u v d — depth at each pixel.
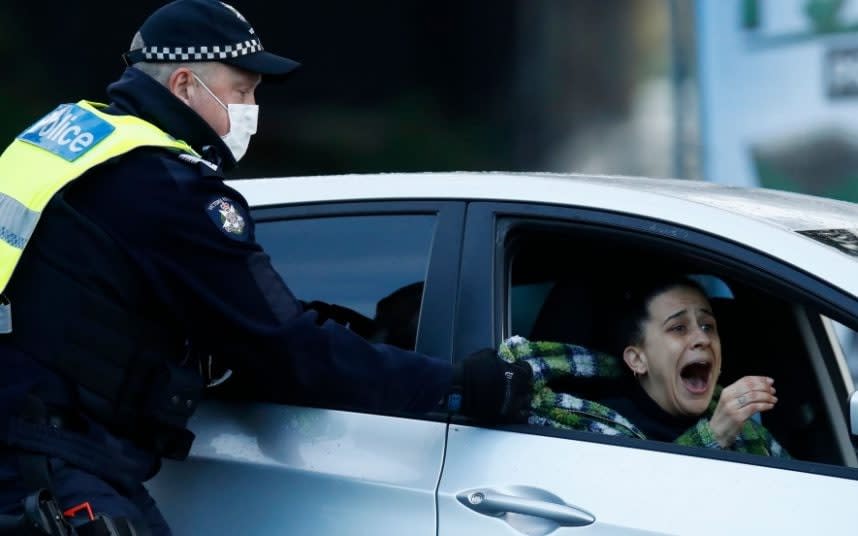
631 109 26.77
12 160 9.35
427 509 9.18
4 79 29.12
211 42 9.70
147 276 9.01
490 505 8.98
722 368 11.38
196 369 9.52
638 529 8.53
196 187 9.06
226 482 9.88
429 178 10.58
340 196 10.79
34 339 8.85
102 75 29.38
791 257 8.85
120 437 9.12
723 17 25.56
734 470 8.59
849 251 9.05
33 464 8.60
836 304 8.54
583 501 8.77
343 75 29.02
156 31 9.70
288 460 9.71
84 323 8.88
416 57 28.61
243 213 9.30
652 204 9.53
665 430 10.22
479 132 28.22
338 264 10.55
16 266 8.88
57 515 8.33
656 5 26.38
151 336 9.12
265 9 28.58
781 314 11.55
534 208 9.89
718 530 8.32
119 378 8.96
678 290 10.22
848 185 24.47
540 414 9.73
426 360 9.24
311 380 9.16
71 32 29.09
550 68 27.52
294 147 29.56
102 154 9.02
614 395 10.46
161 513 10.04
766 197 10.79
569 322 10.55
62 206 8.96
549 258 10.62
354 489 9.42
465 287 9.86
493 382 9.12
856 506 8.12
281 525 9.57
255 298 9.09
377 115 29.02
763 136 25.33
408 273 10.20
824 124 24.66
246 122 10.07
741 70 25.47
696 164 26.11
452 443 9.36
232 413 10.14
